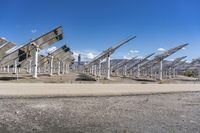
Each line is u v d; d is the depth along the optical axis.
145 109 15.94
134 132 10.12
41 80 37.56
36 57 41.22
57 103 16.95
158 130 10.52
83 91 22.92
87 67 89.38
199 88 34.25
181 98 23.08
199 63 73.19
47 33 39.91
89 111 14.50
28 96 18.92
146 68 88.88
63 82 36.19
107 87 28.92
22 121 11.50
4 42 44.78
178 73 112.62
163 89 29.81
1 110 13.81
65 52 71.06
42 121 11.65
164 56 62.66
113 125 11.24
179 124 11.79
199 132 10.41
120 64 90.38
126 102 18.88
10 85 26.09
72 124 11.21
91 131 10.11
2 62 50.59
